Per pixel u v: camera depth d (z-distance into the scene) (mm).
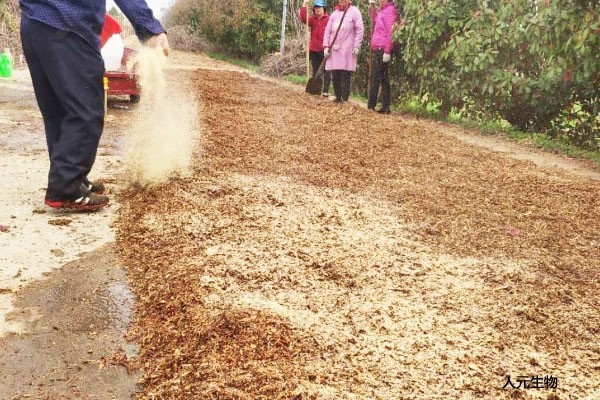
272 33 22016
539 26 7836
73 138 3838
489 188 5219
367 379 2275
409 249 3627
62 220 3828
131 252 3404
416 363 2408
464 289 3109
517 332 2701
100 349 2465
